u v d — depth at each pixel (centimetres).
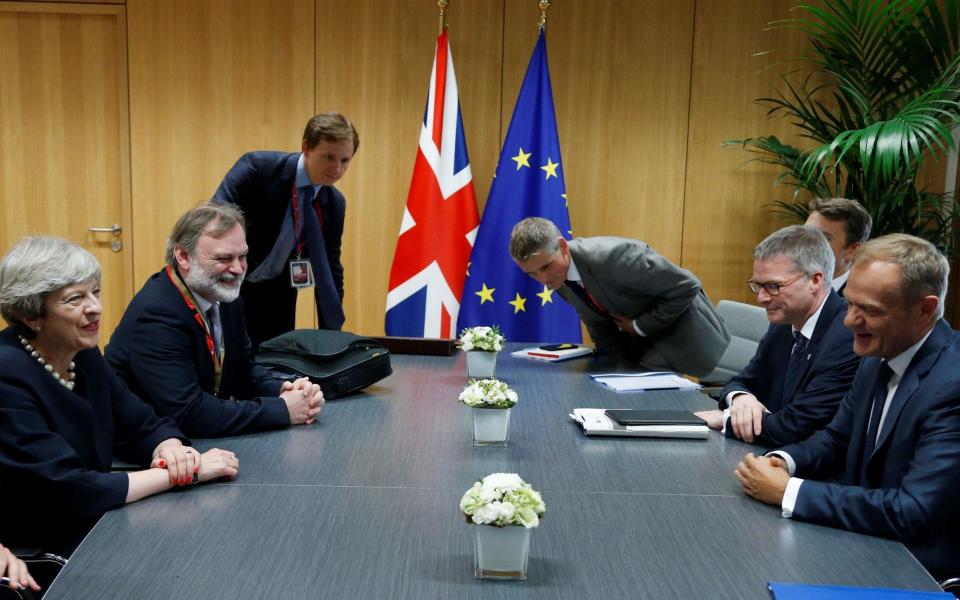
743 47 466
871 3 394
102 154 489
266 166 324
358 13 469
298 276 329
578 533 150
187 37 473
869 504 153
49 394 169
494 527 128
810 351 221
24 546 167
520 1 466
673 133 473
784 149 434
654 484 177
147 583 127
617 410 227
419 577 131
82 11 475
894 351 171
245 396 243
